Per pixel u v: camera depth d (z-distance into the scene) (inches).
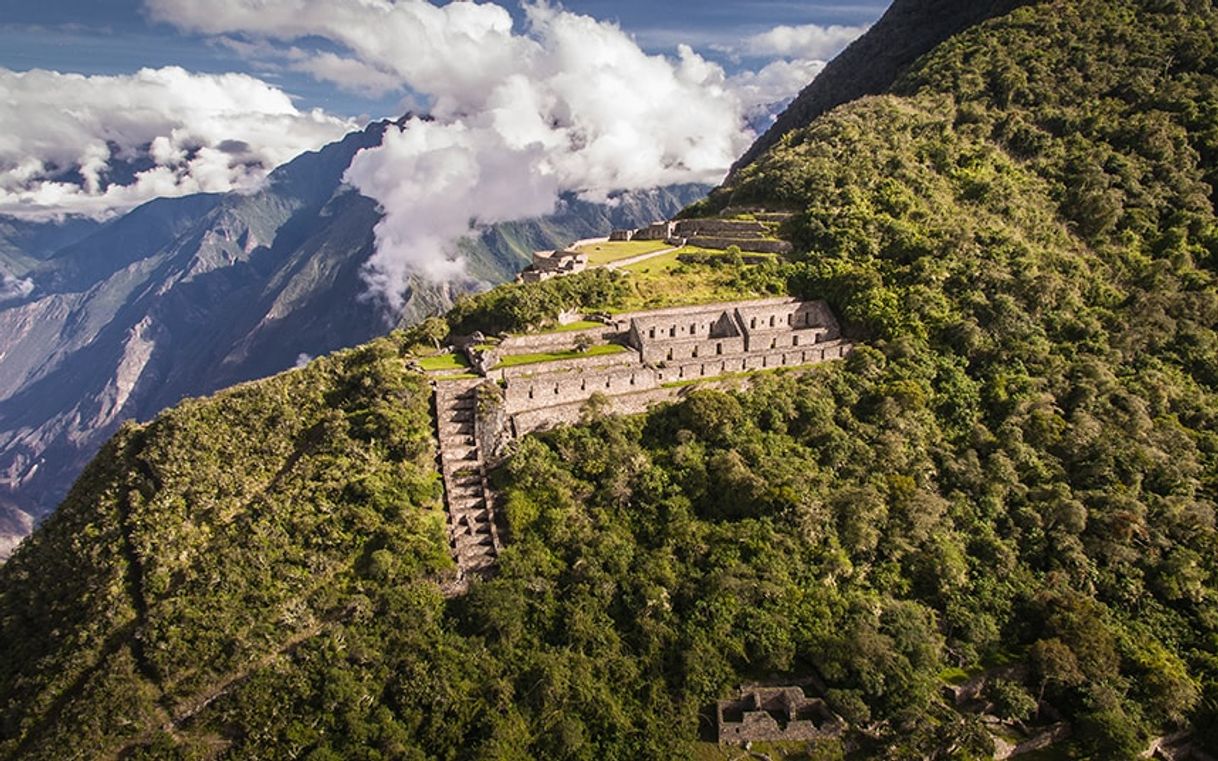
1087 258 5753.0
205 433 3698.3
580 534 3472.0
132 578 3154.5
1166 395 4589.1
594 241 7253.9
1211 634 3437.5
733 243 6274.6
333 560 3147.1
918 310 4960.6
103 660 2888.8
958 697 3139.8
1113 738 2952.8
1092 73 7564.0
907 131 7150.6
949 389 4520.2
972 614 3425.2
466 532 3435.0
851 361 4692.4
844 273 5334.6
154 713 2719.0
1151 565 3690.9
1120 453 4106.8
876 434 4141.2
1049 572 3646.7
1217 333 5108.3
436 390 3937.0
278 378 4126.5
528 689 2945.4
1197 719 3149.6
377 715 2751.0
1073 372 4690.0
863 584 3467.0
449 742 2758.4
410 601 3053.6
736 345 4827.8
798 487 3703.3
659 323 4845.0
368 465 3476.9
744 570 3363.7
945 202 6171.3
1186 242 5841.5
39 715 2787.9
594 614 3216.0
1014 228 5866.1
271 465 3587.6
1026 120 7253.9
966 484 3991.1
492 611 3068.4
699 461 3873.0
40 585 3316.9
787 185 6663.4
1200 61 7322.8
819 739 2906.0
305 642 2883.9
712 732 2967.5
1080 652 3206.2
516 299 4611.2
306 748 2640.3
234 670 2827.3
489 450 3747.5
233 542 3169.3
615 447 3838.6
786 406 4197.8
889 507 3762.3
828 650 3097.9
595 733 2898.6
